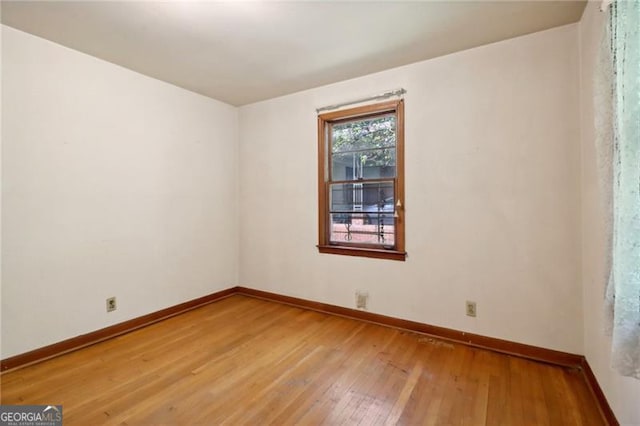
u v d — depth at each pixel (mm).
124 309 2787
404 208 2785
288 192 3529
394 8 1932
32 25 2102
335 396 1853
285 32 2205
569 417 1657
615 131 1194
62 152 2396
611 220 1342
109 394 1871
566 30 2141
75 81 2465
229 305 3535
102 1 1840
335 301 3213
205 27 2133
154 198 3041
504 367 2164
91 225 2572
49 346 2314
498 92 2379
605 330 1292
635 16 1009
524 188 2303
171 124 3191
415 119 2719
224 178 3781
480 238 2469
